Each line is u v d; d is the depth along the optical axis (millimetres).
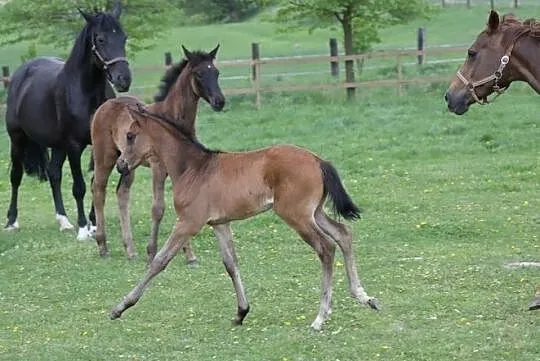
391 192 14930
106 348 8359
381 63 34594
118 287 10453
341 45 42719
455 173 16156
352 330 8539
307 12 27438
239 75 33688
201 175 8695
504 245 11461
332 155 18375
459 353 7820
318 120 22375
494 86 9344
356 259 11070
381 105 24625
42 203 16125
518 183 15188
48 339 8695
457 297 9367
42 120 13570
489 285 9750
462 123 21047
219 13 58562
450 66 28609
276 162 8453
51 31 27625
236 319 8898
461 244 11617
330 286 8625
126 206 11914
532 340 8039
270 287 10094
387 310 9047
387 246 11664
